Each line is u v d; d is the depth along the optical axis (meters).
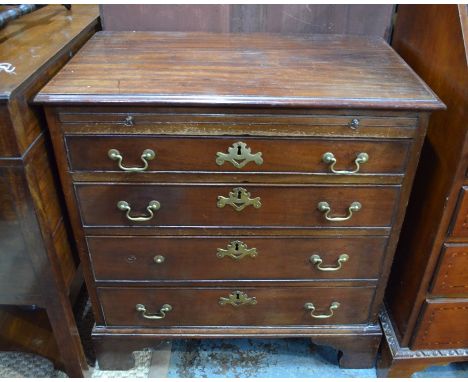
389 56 1.03
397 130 0.84
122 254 1.01
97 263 1.02
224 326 1.15
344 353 1.20
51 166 0.92
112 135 0.84
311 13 1.19
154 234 0.98
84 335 1.31
